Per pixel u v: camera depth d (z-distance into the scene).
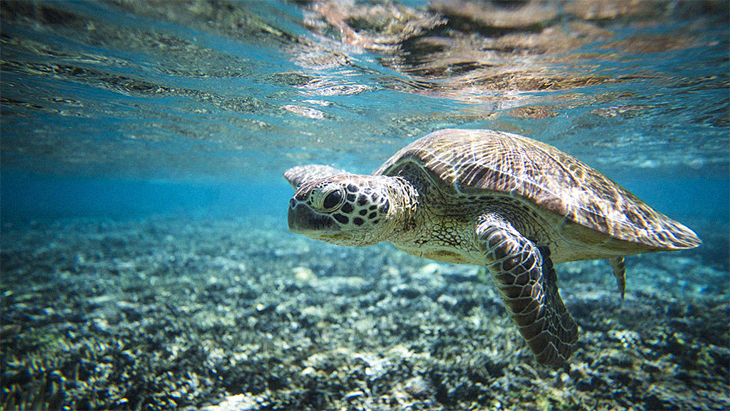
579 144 1.98
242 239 2.41
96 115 1.50
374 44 0.76
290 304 0.97
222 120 1.57
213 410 0.56
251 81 1.03
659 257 1.79
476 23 0.66
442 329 0.77
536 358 0.44
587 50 0.75
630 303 0.92
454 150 0.57
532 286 0.43
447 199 0.54
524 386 0.60
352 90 1.09
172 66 0.93
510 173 0.52
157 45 0.80
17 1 0.64
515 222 0.51
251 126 1.69
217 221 3.99
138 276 1.32
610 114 1.30
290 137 1.96
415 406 0.57
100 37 0.77
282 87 1.08
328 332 0.80
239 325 0.83
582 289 1.11
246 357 0.67
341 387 0.60
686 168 3.22
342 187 0.47
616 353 0.68
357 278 1.33
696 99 1.09
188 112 1.43
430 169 0.54
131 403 0.56
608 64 0.83
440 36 0.71
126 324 0.83
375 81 1.00
